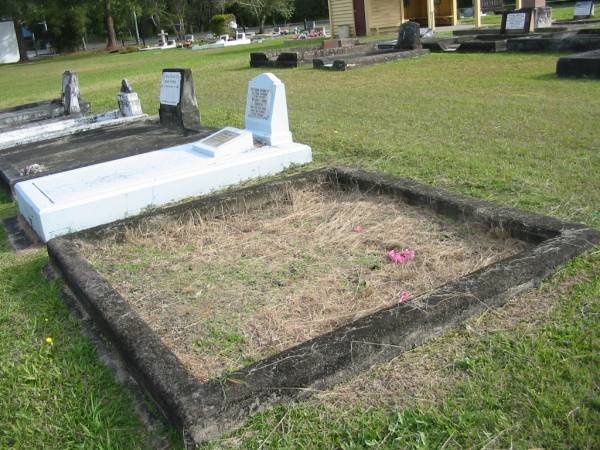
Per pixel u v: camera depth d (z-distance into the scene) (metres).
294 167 5.88
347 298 3.32
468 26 24.70
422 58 14.45
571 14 24.02
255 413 2.40
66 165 6.53
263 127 6.15
